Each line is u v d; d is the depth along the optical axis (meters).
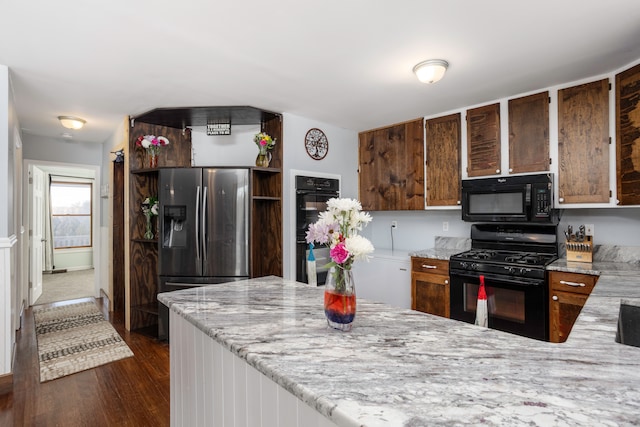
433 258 3.11
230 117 3.52
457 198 3.25
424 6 1.65
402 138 3.74
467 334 1.09
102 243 5.09
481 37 1.95
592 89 2.48
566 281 2.37
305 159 3.66
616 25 1.82
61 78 2.55
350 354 0.93
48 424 1.98
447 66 2.32
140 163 3.62
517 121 2.86
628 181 2.22
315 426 0.78
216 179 3.24
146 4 1.64
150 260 3.71
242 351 0.96
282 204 3.45
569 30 1.87
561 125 2.63
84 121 3.72
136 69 2.39
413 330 1.13
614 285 1.84
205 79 2.58
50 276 6.72
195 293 1.67
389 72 2.45
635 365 0.84
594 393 0.70
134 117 3.52
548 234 2.88
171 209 3.27
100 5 1.64
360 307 1.42
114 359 2.85
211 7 1.66
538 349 0.96
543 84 2.65
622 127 2.28
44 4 1.63
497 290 2.69
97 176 4.97
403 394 0.71
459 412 0.64
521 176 2.77
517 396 0.69
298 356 0.92
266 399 0.94
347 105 3.20
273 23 1.81
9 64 2.30
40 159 4.49
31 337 3.36
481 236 3.29
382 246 4.29
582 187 2.52
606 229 2.70
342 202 1.13
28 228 4.42
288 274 3.49
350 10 1.69
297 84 2.67
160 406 2.17
